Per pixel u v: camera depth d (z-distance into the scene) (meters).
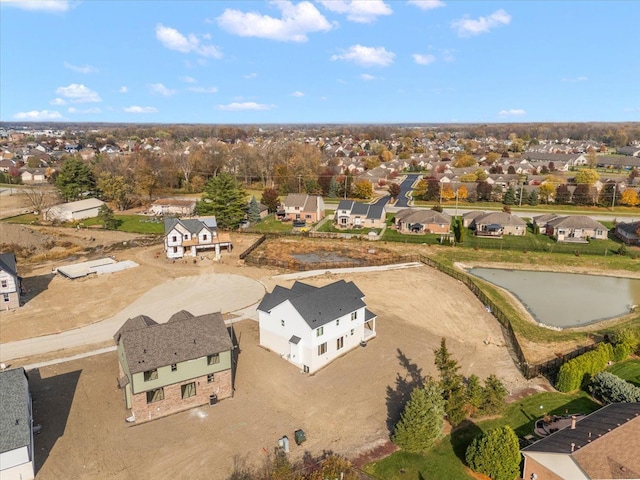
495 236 91.62
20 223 100.19
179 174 144.00
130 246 82.56
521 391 39.06
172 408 35.62
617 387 36.28
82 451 31.34
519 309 57.78
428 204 123.88
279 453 31.30
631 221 101.75
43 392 38.19
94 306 56.06
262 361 43.53
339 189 134.25
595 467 24.83
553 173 171.75
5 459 27.98
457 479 29.27
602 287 67.19
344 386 39.62
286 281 65.31
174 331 36.75
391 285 64.50
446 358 35.44
